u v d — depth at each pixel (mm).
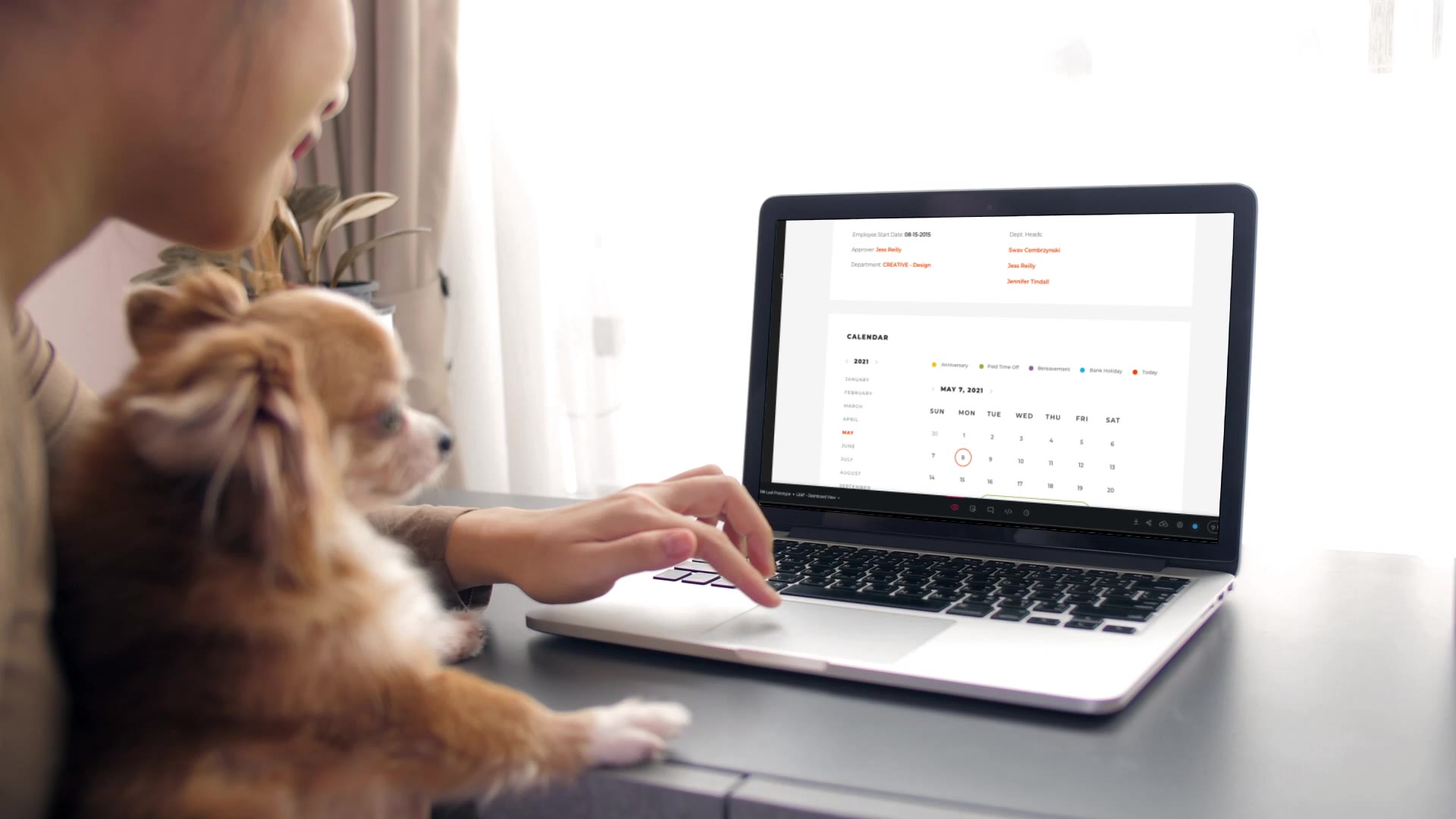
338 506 636
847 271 988
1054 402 912
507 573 776
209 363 534
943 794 498
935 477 941
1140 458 880
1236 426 853
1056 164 1911
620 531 754
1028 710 600
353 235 2154
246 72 557
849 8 2014
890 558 902
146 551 550
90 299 2207
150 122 548
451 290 2312
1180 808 480
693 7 2100
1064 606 754
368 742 559
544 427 2291
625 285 2195
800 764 537
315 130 658
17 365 540
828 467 976
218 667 536
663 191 2166
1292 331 1806
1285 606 813
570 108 2180
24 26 499
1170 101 1844
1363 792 495
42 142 514
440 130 2135
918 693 626
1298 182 1783
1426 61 1694
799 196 1010
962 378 943
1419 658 685
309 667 548
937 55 1970
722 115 2117
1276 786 503
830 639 686
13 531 464
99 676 539
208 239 627
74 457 588
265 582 547
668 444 2240
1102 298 908
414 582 695
